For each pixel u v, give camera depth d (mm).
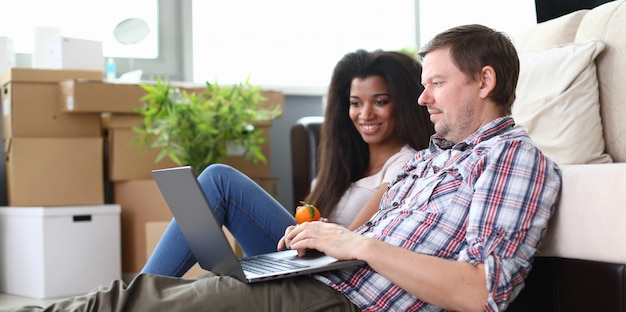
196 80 4734
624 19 2135
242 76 4832
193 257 1978
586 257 1649
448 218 1592
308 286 1587
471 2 5102
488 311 1453
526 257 1519
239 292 1538
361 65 2324
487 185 1529
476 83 1648
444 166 1678
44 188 3727
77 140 3797
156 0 4668
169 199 1692
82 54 3922
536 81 2240
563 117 2137
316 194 2402
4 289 3809
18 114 3719
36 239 3613
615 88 2119
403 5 5164
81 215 3703
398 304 1575
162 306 1508
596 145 2111
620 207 1562
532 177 1541
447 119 1673
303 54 4969
